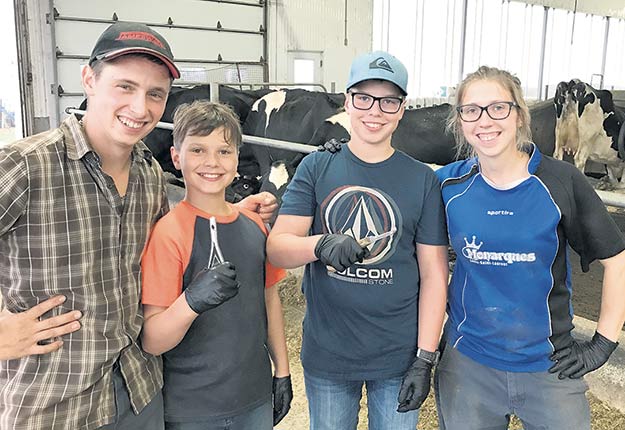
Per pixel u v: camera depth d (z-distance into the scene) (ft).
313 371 5.31
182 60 28.40
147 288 4.38
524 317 4.75
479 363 4.98
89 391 3.99
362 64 4.79
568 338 4.88
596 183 25.86
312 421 5.43
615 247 4.66
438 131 16.05
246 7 29.94
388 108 4.85
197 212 4.68
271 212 5.51
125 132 3.96
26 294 3.84
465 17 38.63
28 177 3.68
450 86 39.17
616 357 7.78
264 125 17.11
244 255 4.79
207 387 4.61
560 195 4.61
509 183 4.73
